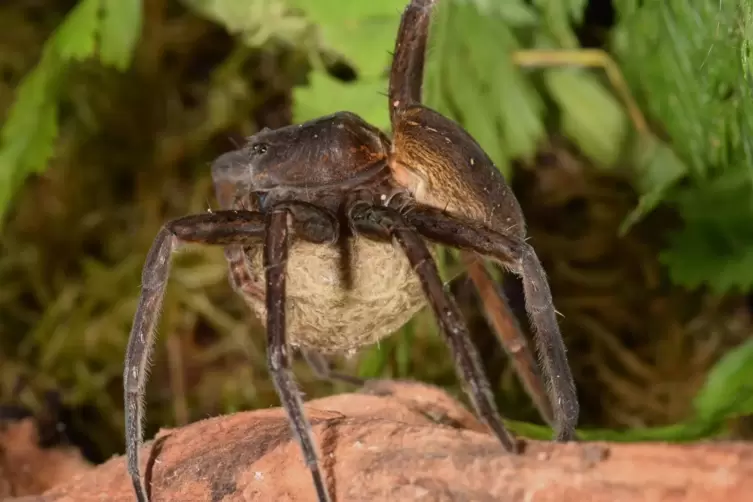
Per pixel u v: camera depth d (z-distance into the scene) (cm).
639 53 15
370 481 11
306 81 18
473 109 15
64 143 19
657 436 13
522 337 13
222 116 19
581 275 17
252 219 12
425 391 13
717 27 13
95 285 18
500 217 12
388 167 13
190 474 12
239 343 17
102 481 12
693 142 14
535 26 16
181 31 19
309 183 13
